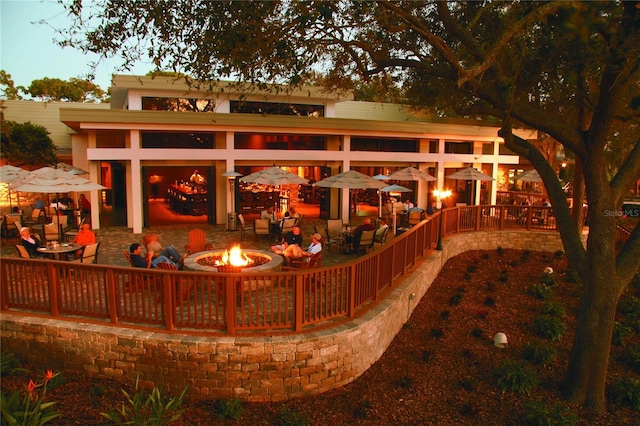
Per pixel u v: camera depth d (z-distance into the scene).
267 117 19.19
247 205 23.77
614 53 6.27
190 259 10.54
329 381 7.84
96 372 7.62
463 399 8.18
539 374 9.22
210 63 8.02
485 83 8.04
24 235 11.39
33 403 6.43
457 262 16.12
